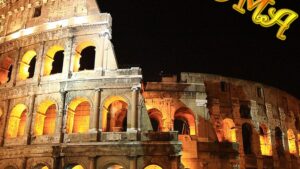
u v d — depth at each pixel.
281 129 70.88
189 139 56.47
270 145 67.44
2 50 60.56
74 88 51.91
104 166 47.12
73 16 57.31
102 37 54.53
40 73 55.00
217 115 63.69
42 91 53.53
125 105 57.75
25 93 54.44
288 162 69.31
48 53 56.72
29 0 62.34
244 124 67.25
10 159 51.50
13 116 55.22
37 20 59.75
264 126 69.00
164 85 60.06
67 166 48.19
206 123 58.22
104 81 51.22
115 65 52.91
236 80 68.31
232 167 56.03
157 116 62.00
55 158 48.19
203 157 55.72
